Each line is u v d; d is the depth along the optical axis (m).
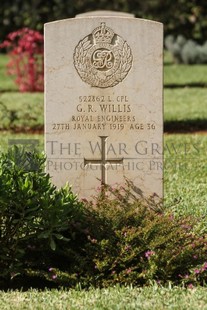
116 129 9.51
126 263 8.41
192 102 19.22
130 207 8.84
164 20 30.61
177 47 28.05
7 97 20.17
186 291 8.02
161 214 9.05
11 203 8.33
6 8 30.66
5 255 8.51
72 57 9.44
